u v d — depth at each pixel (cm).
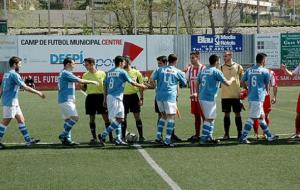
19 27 5344
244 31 5284
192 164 995
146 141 1281
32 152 1138
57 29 5459
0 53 3303
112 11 5206
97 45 3366
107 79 1211
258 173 915
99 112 1269
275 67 3475
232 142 1248
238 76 1291
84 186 835
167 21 5228
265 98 1298
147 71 3416
